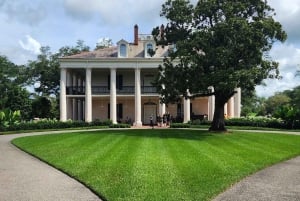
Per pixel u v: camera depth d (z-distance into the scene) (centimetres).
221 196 1023
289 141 2644
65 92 5131
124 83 5628
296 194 1050
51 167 1501
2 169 1459
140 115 5119
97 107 5638
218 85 2816
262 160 1681
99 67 5134
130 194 1018
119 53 5166
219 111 3300
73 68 5209
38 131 3828
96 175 1273
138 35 5506
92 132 3253
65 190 1095
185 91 3166
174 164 1484
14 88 5441
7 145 2403
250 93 3419
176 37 3284
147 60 5097
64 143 2336
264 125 4328
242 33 2845
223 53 2831
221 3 3069
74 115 5697
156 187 1095
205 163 1526
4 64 7525
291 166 1567
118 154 1761
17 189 1108
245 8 3042
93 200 983
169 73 3150
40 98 5856
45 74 7519
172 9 3216
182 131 3300
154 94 5259
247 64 2967
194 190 1066
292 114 4100
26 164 1585
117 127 4388
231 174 1312
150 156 1697
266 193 1060
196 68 2994
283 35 2998
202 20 3206
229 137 2767
